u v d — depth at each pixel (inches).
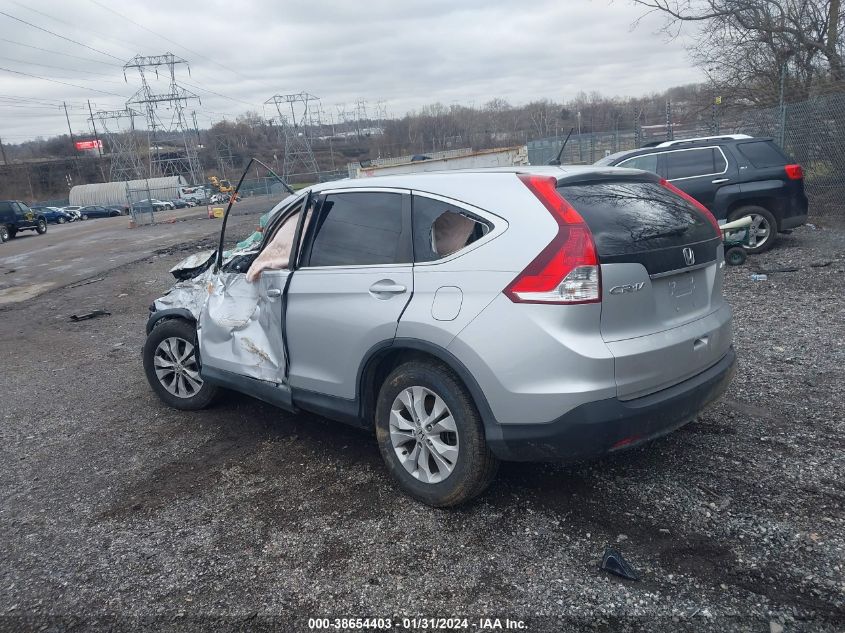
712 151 414.0
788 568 121.5
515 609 116.3
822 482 148.9
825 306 290.0
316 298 164.7
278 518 151.0
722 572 121.6
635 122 862.5
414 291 145.1
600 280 127.8
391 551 135.2
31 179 3804.1
